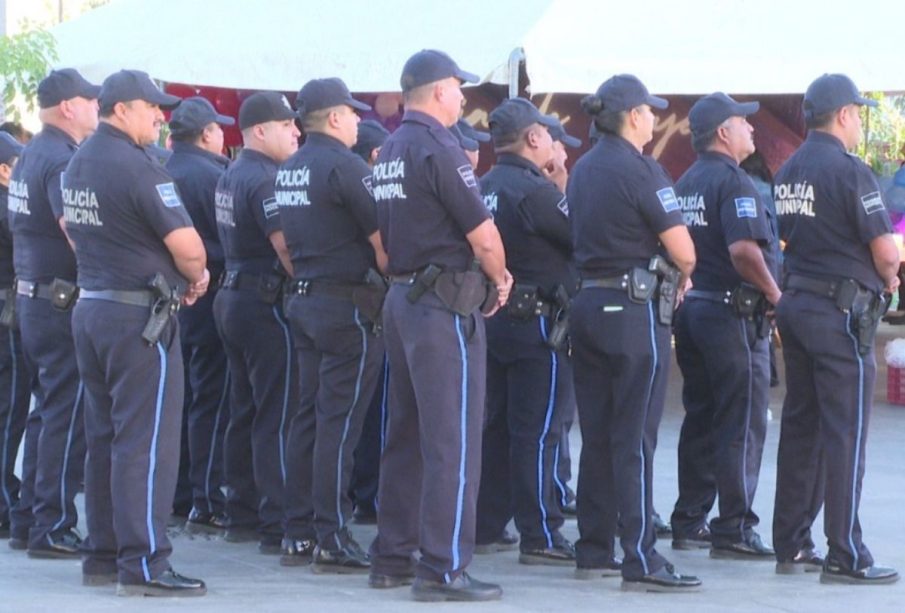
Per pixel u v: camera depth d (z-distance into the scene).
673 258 7.86
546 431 8.79
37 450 9.16
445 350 7.47
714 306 8.91
